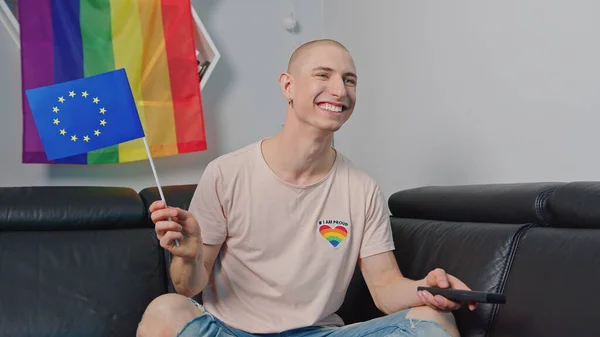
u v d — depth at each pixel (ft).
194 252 4.19
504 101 5.66
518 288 4.11
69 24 7.24
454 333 3.93
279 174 4.75
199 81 7.82
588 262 3.69
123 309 5.84
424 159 6.87
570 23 4.93
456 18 6.29
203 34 7.77
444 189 5.58
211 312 4.72
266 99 8.74
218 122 8.45
